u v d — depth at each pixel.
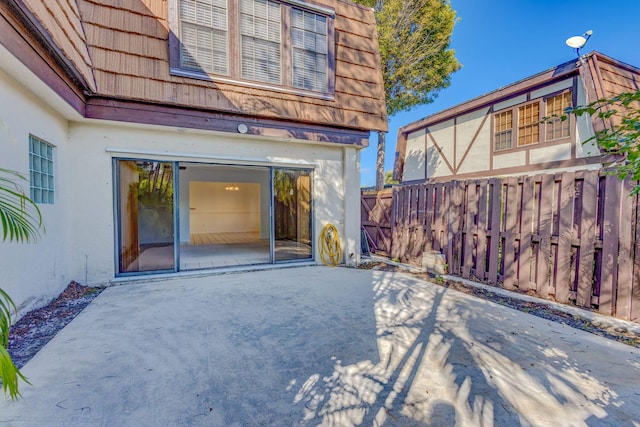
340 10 6.99
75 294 4.62
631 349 2.98
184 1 5.36
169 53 5.25
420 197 6.93
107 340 3.09
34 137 3.89
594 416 2.02
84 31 4.62
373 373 2.53
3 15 2.68
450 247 6.06
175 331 3.34
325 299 4.51
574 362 2.72
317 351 2.91
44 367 2.55
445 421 1.97
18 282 3.41
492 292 4.89
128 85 4.92
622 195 3.71
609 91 7.48
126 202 5.54
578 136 8.30
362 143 7.08
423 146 13.77
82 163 5.01
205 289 4.99
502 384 2.38
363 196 9.11
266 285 5.27
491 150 10.74
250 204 15.48
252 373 2.52
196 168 10.45
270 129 6.14
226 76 5.68
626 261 3.68
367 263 7.37
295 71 6.28
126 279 5.36
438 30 10.92
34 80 3.38
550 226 4.45
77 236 5.00
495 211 5.21
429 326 3.52
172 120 5.34
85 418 1.96
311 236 7.08
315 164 6.98
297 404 2.13
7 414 1.97
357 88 6.96
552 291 4.43
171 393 2.24
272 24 6.05
